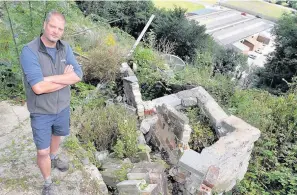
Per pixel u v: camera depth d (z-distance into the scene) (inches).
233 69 695.1
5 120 189.8
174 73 315.6
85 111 213.3
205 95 232.5
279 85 679.7
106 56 283.6
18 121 189.9
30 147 169.5
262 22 2079.2
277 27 756.0
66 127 134.7
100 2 798.5
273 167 208.2
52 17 108.7
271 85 709.3
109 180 161.2
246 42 1565.0
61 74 119.8
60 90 122.0
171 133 186.4
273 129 233.5
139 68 300.2
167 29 748.0
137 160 179.8
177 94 241.8
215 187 161.9
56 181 149.0
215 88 279.3
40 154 126.6
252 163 207.8
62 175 152.9
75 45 329.7
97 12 785.6
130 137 185.0
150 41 409.7
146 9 852.0
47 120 122.3
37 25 221.9
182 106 232.8
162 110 193.5
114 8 816.3
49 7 230.7
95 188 149.9
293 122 233.6
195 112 222.1
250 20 2103.8
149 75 294.5
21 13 226.4
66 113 129.7
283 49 713.6
